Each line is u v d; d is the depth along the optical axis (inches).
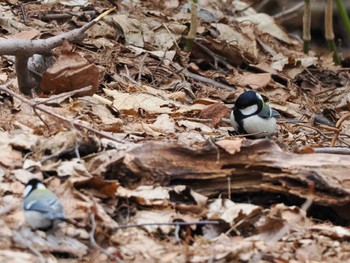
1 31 589.3
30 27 600.4
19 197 345.7
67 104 473.4
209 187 377.1
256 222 359.3
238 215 355.9
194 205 362.0
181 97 552.4
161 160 371.9
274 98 615.8
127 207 355.6
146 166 369.1
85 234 329.4
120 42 626.5
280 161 377.1
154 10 684.1
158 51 621.6
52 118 428.8
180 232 347.9
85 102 478.3
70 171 360.5
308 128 553.6
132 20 637.9
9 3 636.1
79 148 376.5
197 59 653.9
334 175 372.8
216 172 375.6
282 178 376.2
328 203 371.6
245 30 713.0
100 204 349.7
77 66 475.8
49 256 315.3
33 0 655.1
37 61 486.6
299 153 387.9
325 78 693.9
